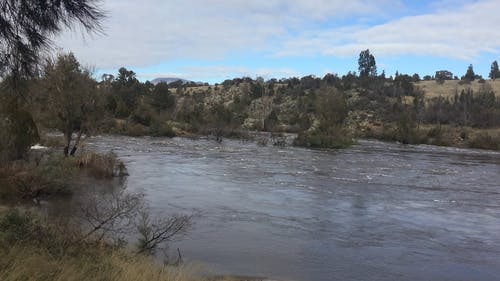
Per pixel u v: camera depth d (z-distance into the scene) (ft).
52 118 100.12
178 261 38.63
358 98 472.44
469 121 390.21
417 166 142.92
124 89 270.26
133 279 25.45
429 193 90.94
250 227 57.16
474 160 178.19
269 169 117.60
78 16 19.86
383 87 536.01
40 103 93.66
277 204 72.69
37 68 21.16
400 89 529.04
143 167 110.63
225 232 53.83
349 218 65.26
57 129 107.76
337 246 51.08
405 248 51.57
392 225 62.23
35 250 25.39
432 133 305.12
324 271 42.65
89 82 103.91
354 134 305.73
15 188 62.59
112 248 34.17
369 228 59.98
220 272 39.73
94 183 81.05
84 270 23.93
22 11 19.69
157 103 328.29
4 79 20.90
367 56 612.29
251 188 86.84
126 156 132.87
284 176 105.70
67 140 102.37
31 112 82.58
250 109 458.09
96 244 33.60
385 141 301.22
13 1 19.58
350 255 48.03
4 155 68.95
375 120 397.39
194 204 68.95
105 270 25.20
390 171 125.08
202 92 558.15
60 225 36.68
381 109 433.48
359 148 222.07
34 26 20.16
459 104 449.06
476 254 50.29
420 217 68.23
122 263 28.37
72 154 103.09
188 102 429.38
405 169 132.05
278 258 45.65
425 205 78.02
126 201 54.34
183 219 47.16
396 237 56.13
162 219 54.49
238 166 121.60
